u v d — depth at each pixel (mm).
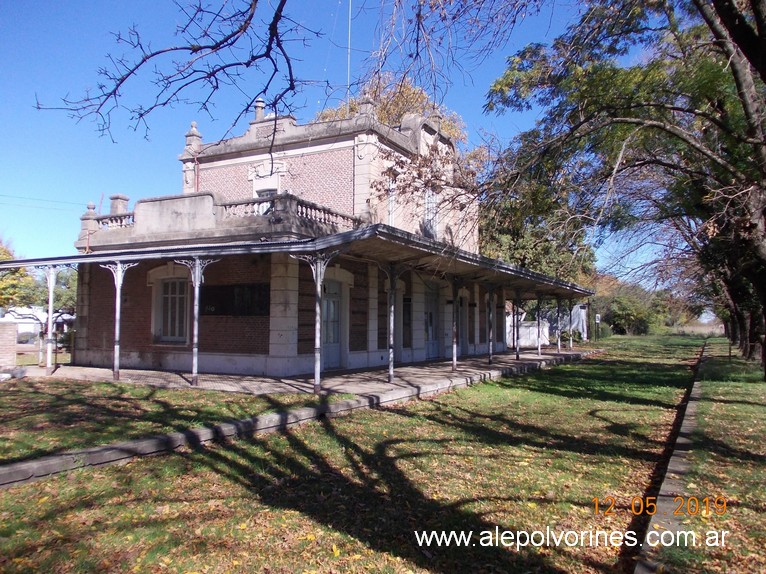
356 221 17891
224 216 16906
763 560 4297
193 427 8602
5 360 19031
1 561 4438
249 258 16516
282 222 15508
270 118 19938
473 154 10719
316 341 12625
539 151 9375
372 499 6215
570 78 10211
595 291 30297
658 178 12055
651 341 53000
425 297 24375
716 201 10414
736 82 8391
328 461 7703
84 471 6711
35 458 6734
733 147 9906
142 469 6949
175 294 18156
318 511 5824
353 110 7125
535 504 6098
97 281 19562
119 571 4418
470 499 6242
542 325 42594
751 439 8594
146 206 18094
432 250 14055
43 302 40031
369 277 19391
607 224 11539
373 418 10867
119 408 10469
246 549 4887
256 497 6195
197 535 5133
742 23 5656
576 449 8703
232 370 16547
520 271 19125
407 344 22188
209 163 21234
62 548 4715
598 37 9031
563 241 9422
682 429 9375
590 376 20141
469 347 28312
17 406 10812
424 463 7676
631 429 10305
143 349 18297
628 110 9953
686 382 18219
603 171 10102
